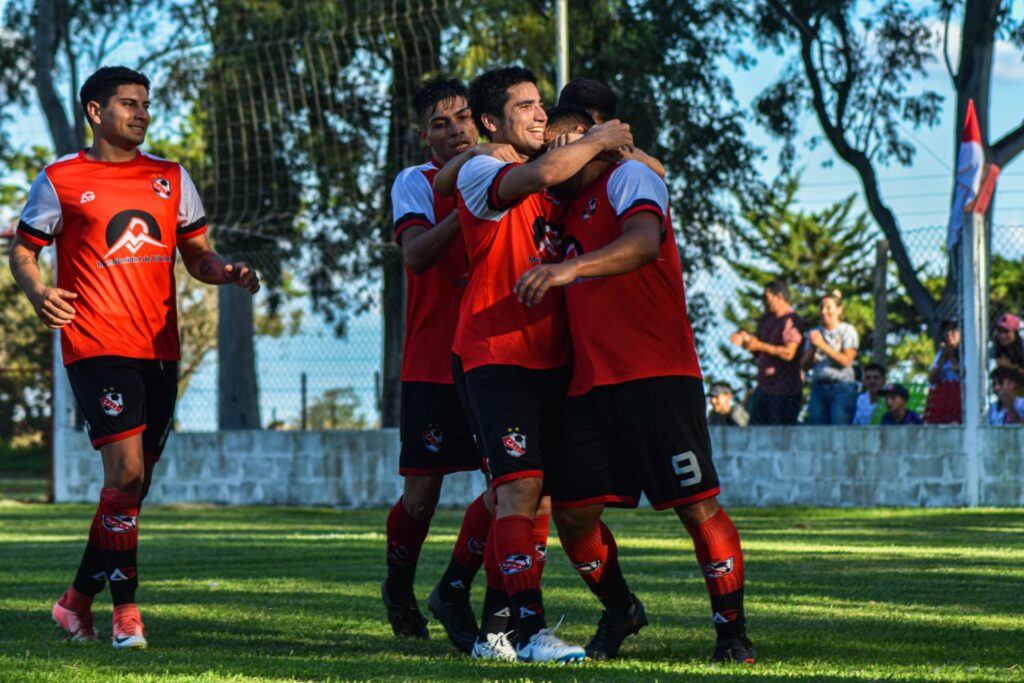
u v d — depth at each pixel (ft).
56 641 25.29
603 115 26.03
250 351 110.32
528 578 22.03
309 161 85.66
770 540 48.19
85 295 26.20
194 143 107.24
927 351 92.99
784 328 70.69
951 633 24.61
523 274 20.90
